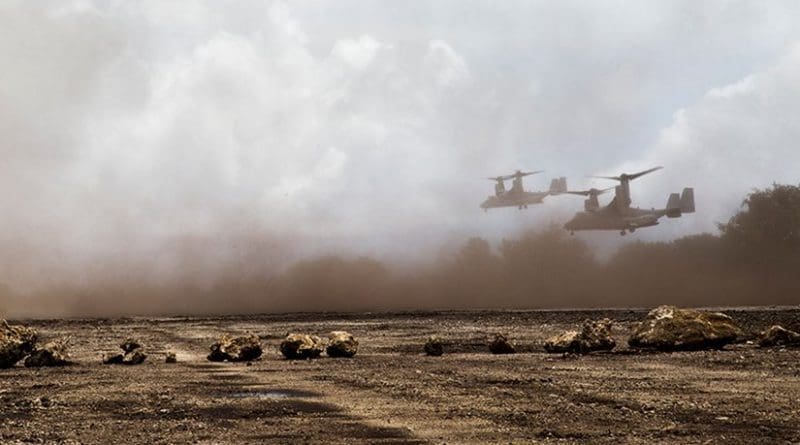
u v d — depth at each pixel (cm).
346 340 5425
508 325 8806
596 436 2428
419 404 3114
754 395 3153
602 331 5328
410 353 5659
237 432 2592
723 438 2344
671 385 3491
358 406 3089
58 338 7975
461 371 4262
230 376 4256
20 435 2592
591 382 3659
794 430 2438
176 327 9900
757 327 6950
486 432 2528
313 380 3997
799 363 4175
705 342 5091
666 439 2355
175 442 2448
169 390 3675
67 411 3084
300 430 2608
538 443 2353
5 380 4225
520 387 3556
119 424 2775
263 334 8275
